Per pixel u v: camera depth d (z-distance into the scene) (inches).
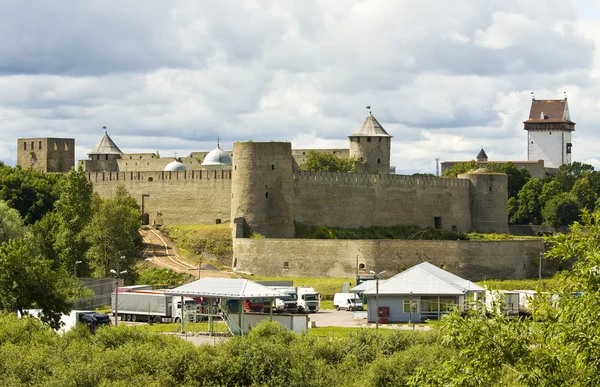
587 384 2223.2
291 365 3405.5
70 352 3459.6
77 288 5172.2
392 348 3654.0
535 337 2313.0
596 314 2214.6
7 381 3208.7
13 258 4274.1
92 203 7155.5
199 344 4015.8
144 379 3275.1
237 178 7263.8
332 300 6127.0
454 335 2333.9
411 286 4975.4
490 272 6510.8
